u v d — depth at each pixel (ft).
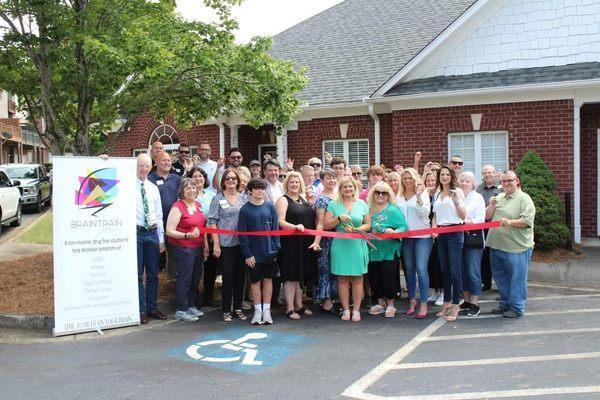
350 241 23.66
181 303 24.54
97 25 29.81
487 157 43.32
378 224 24.23
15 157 145.48
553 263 34.96
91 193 23.25
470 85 42.65
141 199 24.43
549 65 41.70
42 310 24.48
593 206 43.11
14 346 21.11
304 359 18.90
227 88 31.37
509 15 42.73
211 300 27.48
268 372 17.66
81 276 22.91
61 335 22.36
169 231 24.02
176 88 31.99
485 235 28.19
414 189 24.41
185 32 31.04
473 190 24.39
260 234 23.08
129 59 26.68
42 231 49.62
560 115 40.27
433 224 24.35
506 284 24.66
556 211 37.50
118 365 18.61
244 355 19.47
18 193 55.47
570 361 17.94
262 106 32.17
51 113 30.73
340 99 48.96
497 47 43.24
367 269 24.97
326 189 24.82
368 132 49.32
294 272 24.44
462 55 44.34
